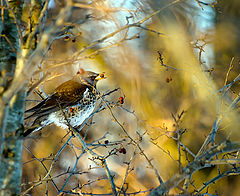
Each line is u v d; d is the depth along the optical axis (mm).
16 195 5461
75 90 10281
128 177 11477
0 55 5695
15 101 5609
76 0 5723
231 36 12594
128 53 14266
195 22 12711
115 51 14445
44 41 4492
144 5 12281
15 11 5922
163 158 11688
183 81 13109
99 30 13180
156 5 12539
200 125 12359
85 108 10461
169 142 11867
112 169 11758
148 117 13281
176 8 12711
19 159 5570
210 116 12328
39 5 6078
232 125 9305
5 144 5492
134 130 11930
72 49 11523
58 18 4406
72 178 11750
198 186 11211
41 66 7043
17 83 4566
